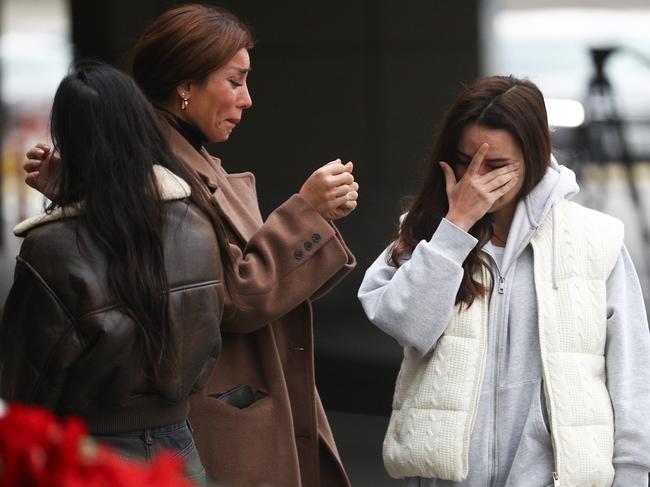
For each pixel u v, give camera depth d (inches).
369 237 997.2
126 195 255.8
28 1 1955.0
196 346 266.7
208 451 308.0
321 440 336.2
